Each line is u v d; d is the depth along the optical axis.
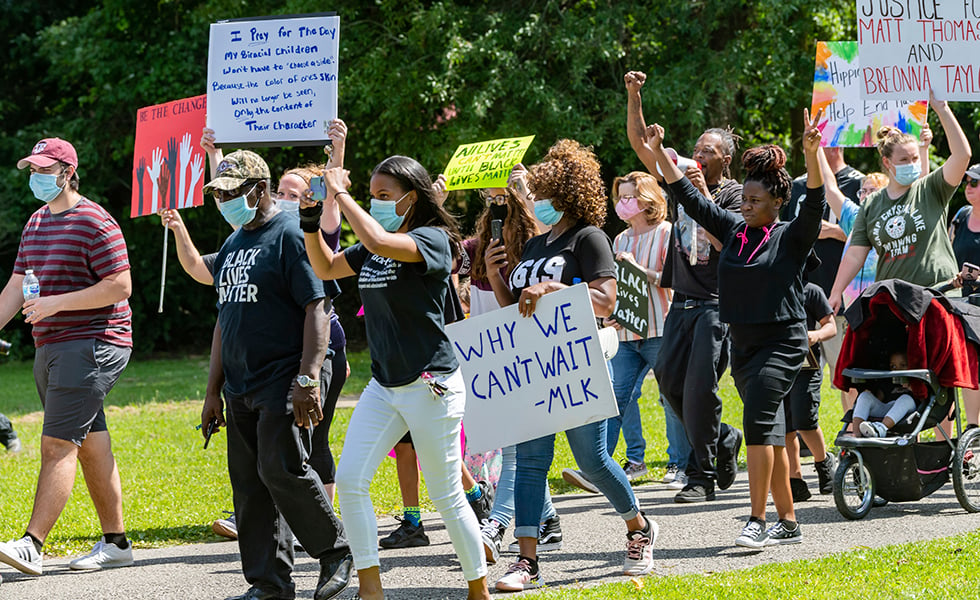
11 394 43.38
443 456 11.27
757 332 14.27
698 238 17.59
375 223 10.80
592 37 42.53
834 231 21.20
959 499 16.25
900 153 17.47
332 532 12.12
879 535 14.81
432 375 11.11
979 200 20.39
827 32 43.97
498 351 12.66
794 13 43.94
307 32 14.19
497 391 12.68
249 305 11.84
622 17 43.56
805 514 16.56
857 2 17.02
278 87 14.25
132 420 32.69
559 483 20.28
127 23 57.12
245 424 12.05
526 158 44.06
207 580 13.63
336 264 11.59
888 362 17.17
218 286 12.19
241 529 12.16
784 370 14.09
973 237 20.50
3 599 12.86
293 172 15.76
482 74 43.94
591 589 12.05
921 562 12.41
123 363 14.56
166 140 16.62
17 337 61.94
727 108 45.47
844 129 20.78
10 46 64.81
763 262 14.12
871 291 16.56
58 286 14.23
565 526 16.30
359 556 11.23
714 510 17.08
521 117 44.53
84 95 62.75
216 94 14.48
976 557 12.50
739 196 17.52
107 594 13.05
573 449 12.69
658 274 19.53
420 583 13.23
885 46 17.03
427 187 11.59
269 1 51.53
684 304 17.95
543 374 12.52
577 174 12.80
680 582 12.05
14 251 61.62
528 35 43.78
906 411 16.53
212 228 62.03
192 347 66.12
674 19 44.06
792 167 50.12
